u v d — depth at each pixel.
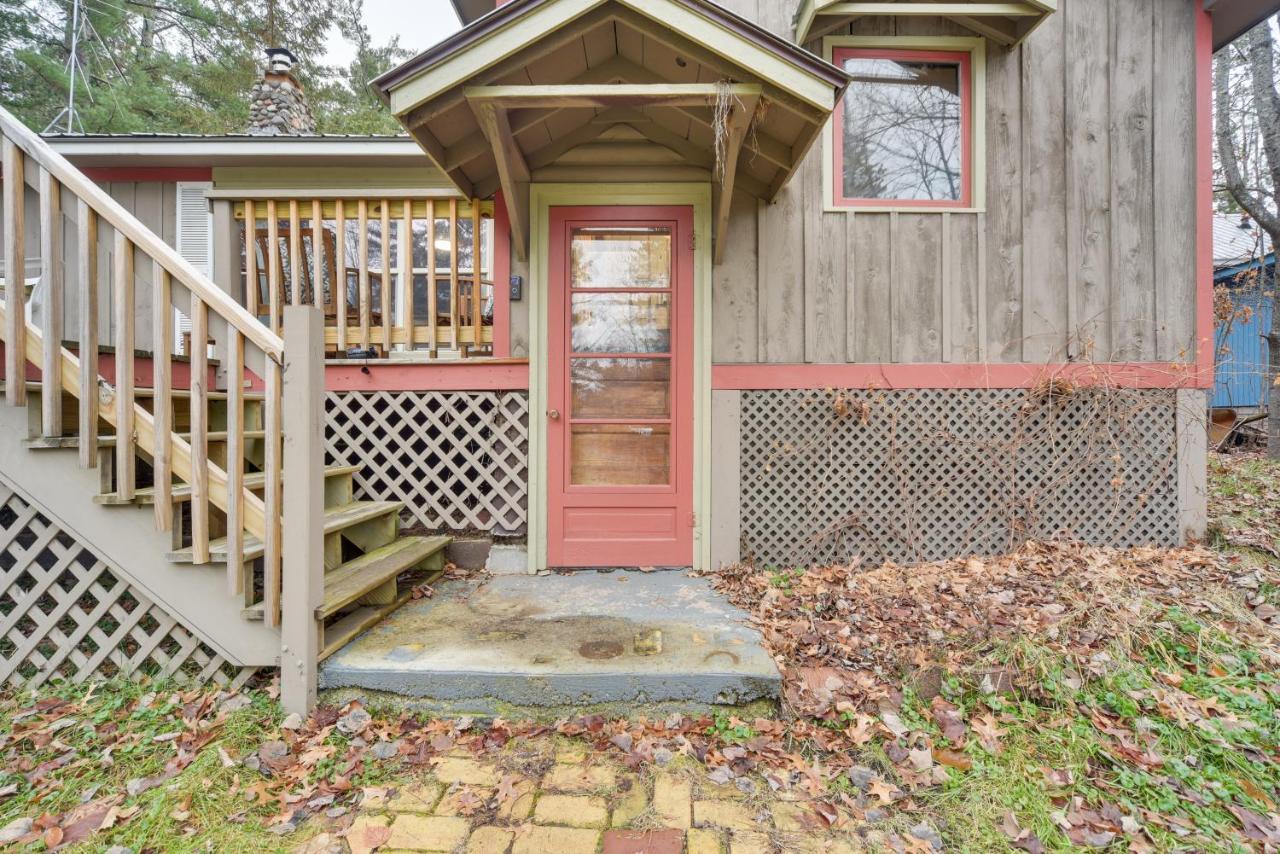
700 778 1.84
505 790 1.78
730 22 2.51
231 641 2.21
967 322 3.65
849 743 2.00
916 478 3.62
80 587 2.26
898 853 1.57
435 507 3.59
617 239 3.57
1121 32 3.69
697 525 3.54
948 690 2.23
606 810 1.71
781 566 3.58
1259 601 2.82
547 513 3.52
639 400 3.57
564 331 3.54
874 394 3.61
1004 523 3.63
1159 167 3.70
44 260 2.15
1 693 2.20
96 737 1.96
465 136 3.05
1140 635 2.52
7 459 2.21
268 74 5.83
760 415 3.60
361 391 3.61
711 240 3.56
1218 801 1.77
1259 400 8.30
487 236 5.81
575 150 3.51
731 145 2.76
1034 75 3.67
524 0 2.51
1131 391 3.66
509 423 3.59
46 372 2.16
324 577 2.43
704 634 2.50
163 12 12.52
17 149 2.15
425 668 2.15
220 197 3.75
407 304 3.74
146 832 1.59
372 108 13.38
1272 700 2.18
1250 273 7.60
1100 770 1.90
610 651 2.31
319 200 3.75
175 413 3.13
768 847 1.58
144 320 4.57
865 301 3.63
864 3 3.41
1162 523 3.67
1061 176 3.69
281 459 2.18
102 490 2.21
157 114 11.23
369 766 1.88
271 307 3.75
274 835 1.60
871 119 3.69
